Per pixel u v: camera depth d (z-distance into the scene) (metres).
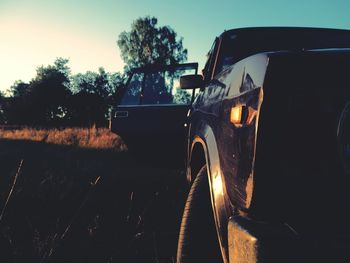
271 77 1.25
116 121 5.14
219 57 3.02
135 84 5.41
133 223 3.36
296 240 1.11
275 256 1.10
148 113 4.84
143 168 6.39
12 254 2.59
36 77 78.00
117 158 8.03
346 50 1.28
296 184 1.17
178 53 57.25
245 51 3.02
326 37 3.20
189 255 1.85
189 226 1.90
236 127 1.43
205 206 1.91
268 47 3.04
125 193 4.49
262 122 1.23
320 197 1.16
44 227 3.19
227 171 1.50
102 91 77.75
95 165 6.82
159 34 56.84
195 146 2.46
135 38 56.53
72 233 3.07
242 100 1.42
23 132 19.52
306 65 1.24
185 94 4.76
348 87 1.19
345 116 1.16
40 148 11.23
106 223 3.33
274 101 1.23
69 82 78.81
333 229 1.14
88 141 11.81
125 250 2.77
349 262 1.07
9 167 6.49
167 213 3.65
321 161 1.17
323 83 1.21
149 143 4.94
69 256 2.65
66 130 16.61
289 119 1.21
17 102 75.69
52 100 73.75
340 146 1.15
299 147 1.19
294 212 1.17
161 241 2.95
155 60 56.34
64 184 4.65
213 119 1.93
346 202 1.15
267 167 1.20
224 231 1.48
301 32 3.21
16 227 3.15
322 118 1.18
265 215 1.20
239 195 1.33
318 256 1.08
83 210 3.72
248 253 1.15
